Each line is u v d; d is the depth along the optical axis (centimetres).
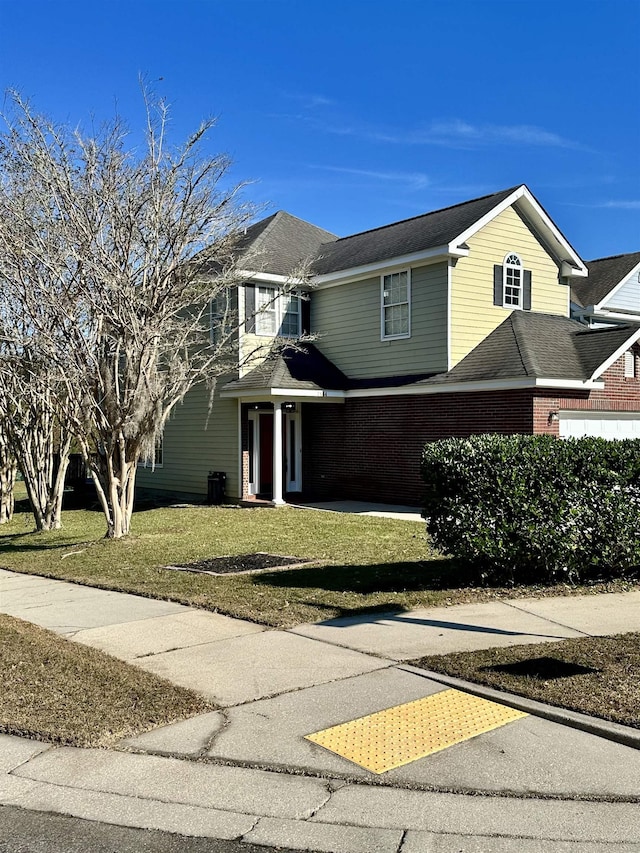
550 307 1944
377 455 1859
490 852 338
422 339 1766
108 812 381
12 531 1616
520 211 1861
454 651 602
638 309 2614
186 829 364
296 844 349
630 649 593
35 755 444
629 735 438
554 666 554
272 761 426
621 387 1664
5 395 1410
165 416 1310
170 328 1301
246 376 1927
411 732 460
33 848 351
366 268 1858
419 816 369
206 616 753
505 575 845
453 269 1709
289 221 2347
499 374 1545
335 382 1916
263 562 1046
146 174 1269
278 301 2016
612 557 854
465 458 834
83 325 1228
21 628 714
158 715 491
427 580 879
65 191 1145
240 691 533
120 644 661
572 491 836
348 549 1159
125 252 1191
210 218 1299
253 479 2006
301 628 689
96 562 1093
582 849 339
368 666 578
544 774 405
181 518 1648
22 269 1167
